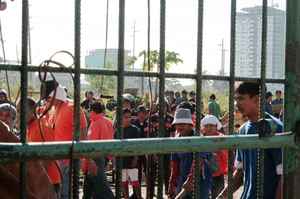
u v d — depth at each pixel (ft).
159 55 8.05
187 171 19.92
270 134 8.95
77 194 7.17
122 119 7.68
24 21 6.81
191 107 27.99
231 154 9.13
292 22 9.34
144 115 33.63
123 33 7.60
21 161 6.76
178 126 20.95
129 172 27.78
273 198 13.91
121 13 7.55
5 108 15.99
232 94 8.82
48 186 10.96
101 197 24.11
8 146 6.68
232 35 8.70
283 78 9.40
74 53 7.24
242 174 15.93
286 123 9.36
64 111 20.30
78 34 7.20
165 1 7.96
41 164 11.23
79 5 7.18
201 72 8.37
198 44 8.32
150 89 9.74
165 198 22.39
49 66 7.47
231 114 8.87
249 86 13.93
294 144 9.25
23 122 6.88
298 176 9.33
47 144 6.89
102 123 26.78
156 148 7.68
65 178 19.01
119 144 7.36
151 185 10.02
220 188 22.21
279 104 24.06
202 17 8.32
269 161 13.79
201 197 19.57
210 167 19.47
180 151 7.95
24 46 6.83
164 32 7.99
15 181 9.43
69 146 6.99
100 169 23.93
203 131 20.54
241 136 8.65
